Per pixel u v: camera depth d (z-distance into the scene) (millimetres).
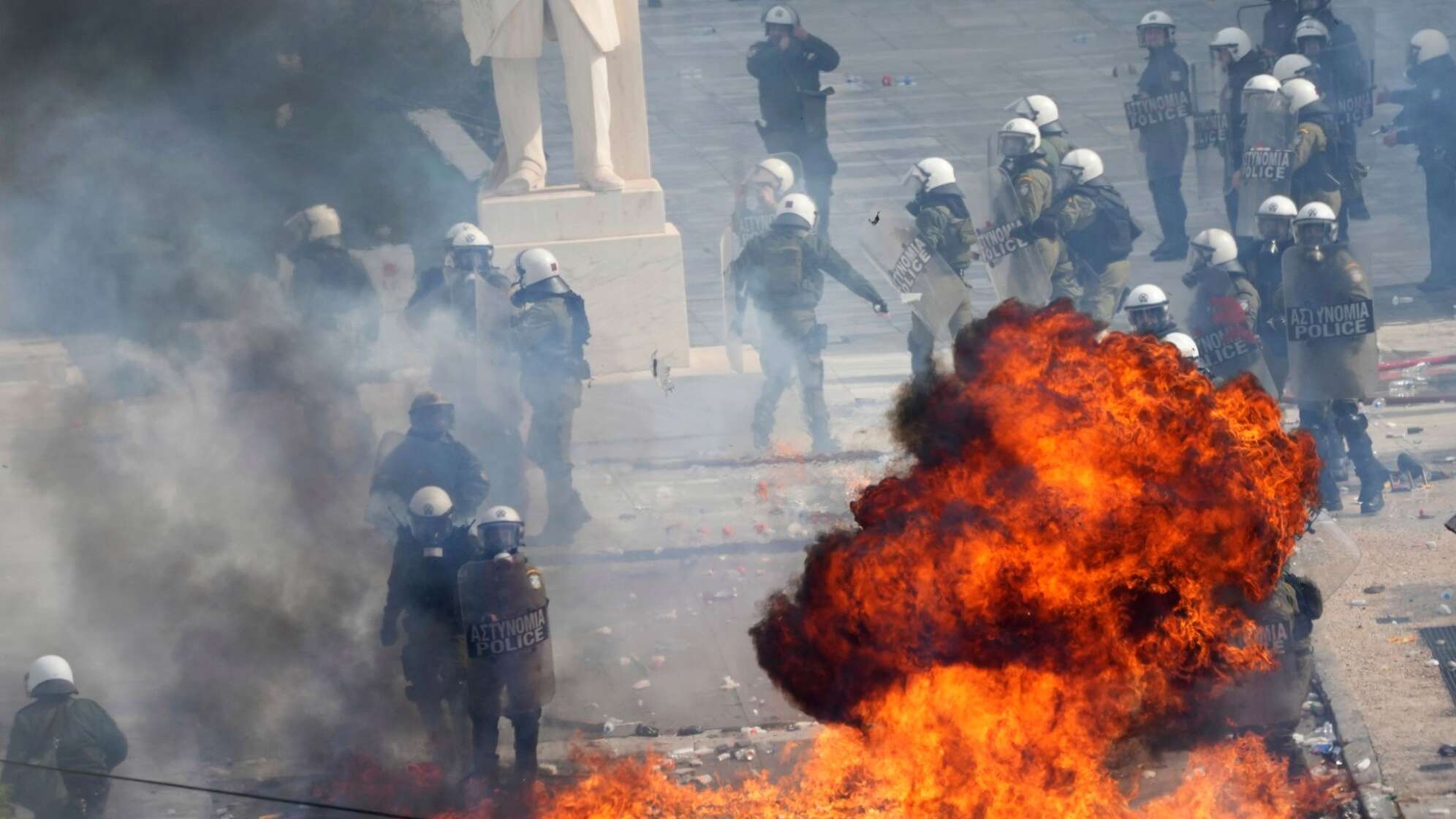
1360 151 82062
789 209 50688
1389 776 30844
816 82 68188
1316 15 72625
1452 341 59906
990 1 118375
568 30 57062
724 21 115562
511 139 58750
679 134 93375
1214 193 71500
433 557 32656
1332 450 46656
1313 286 44219
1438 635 36750
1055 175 59250
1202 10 113375
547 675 31672
